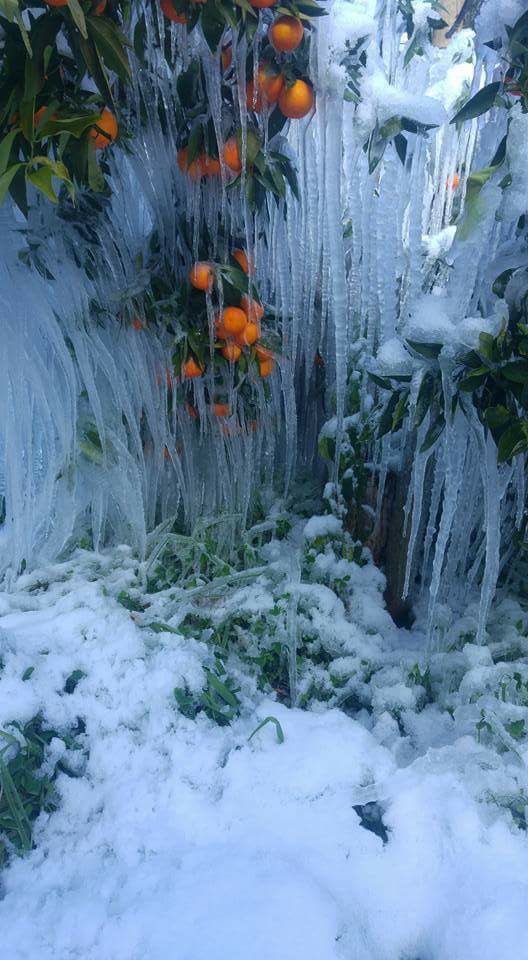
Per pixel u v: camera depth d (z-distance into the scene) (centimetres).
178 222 162
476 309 152
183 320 161
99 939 99
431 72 157
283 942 97
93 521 177
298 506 198
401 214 149
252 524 196
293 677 154
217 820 118
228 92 138
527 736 132
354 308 175
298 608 166
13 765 118
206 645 152
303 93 128
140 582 171
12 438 163
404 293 167
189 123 144
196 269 152
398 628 175
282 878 106
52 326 156
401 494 178
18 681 127
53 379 162
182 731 131
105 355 165
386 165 144
